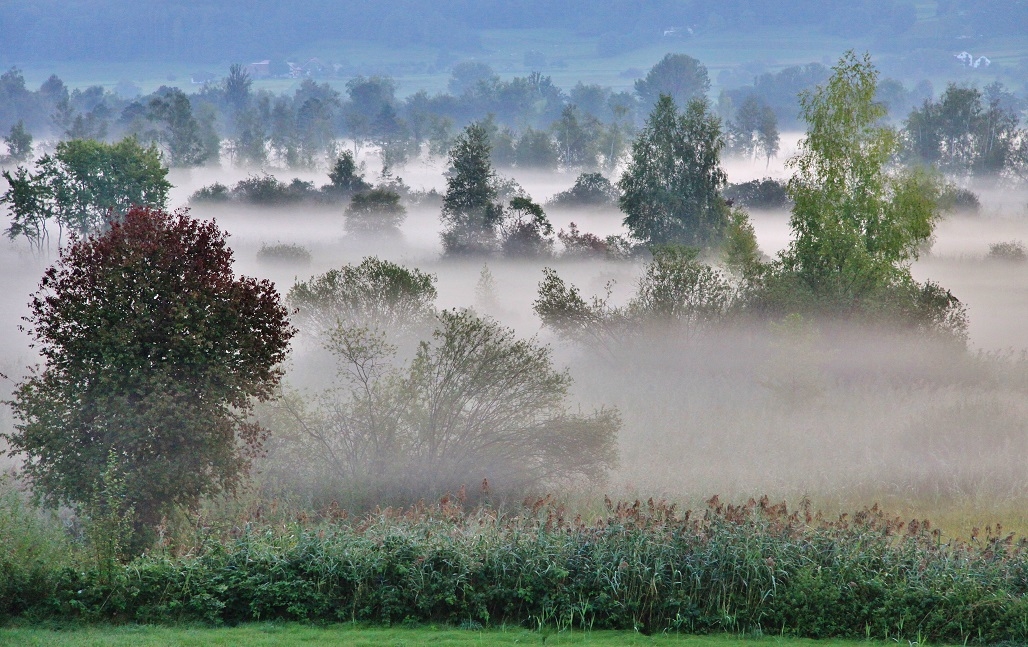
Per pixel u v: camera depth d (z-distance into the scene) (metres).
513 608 40.44
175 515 48.28
